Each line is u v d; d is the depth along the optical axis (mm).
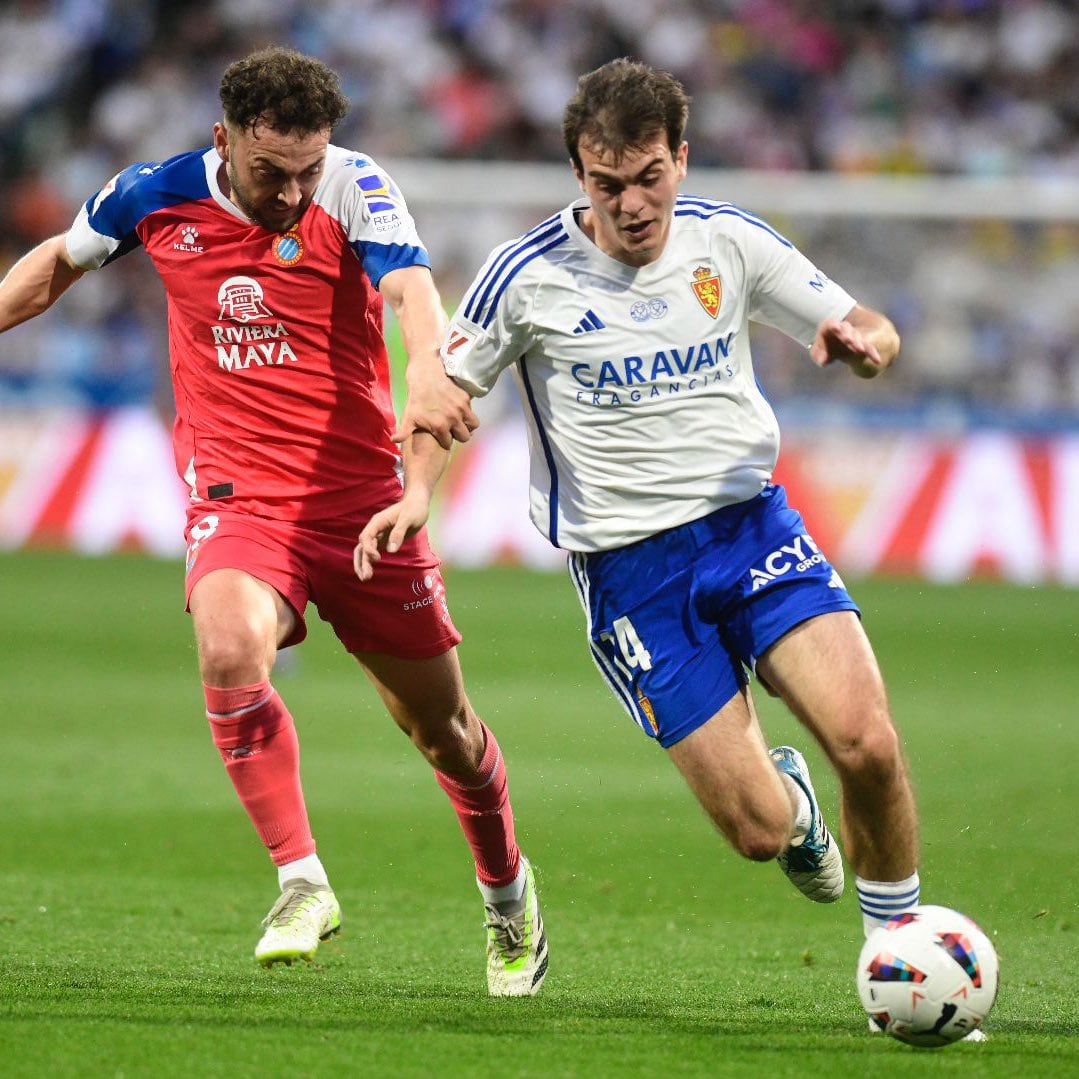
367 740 37438
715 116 80312
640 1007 16859
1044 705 40031
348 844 27422
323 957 19578
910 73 81938
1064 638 49500
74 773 32969
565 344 16500
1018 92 81875
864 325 16312
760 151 79812
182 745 36125
